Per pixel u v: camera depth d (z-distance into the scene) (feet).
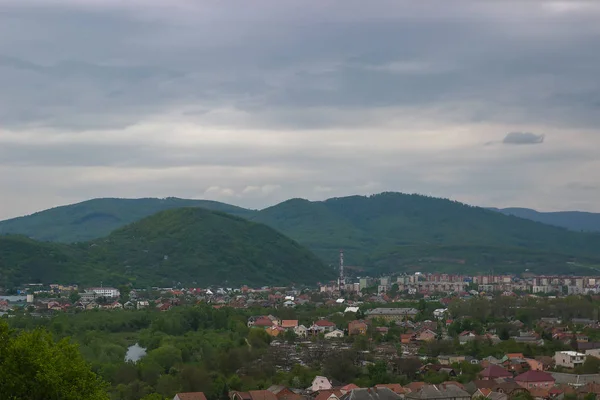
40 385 643.86
